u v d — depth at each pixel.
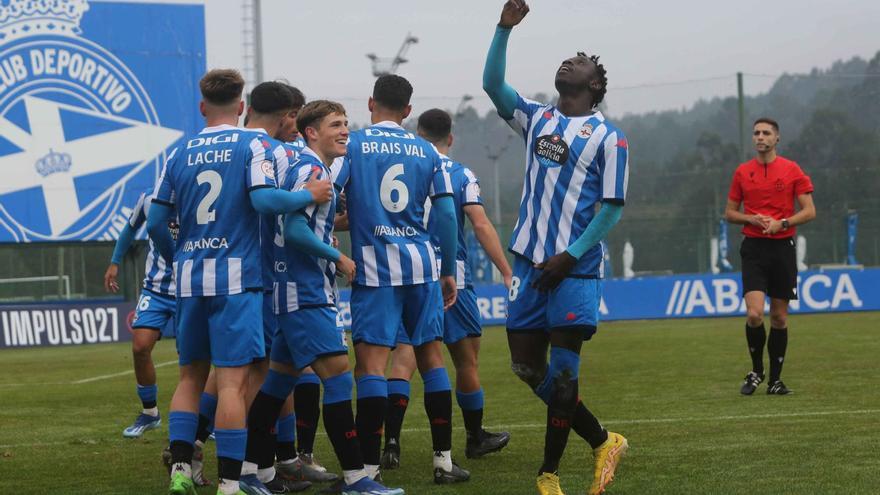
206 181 11.07
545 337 11.66
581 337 11.28
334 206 11.66
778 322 19.70
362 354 12.13
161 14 46.97
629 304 47.75
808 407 17.59
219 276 10.99
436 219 12.63
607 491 11.48
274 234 11.65
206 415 12.70
